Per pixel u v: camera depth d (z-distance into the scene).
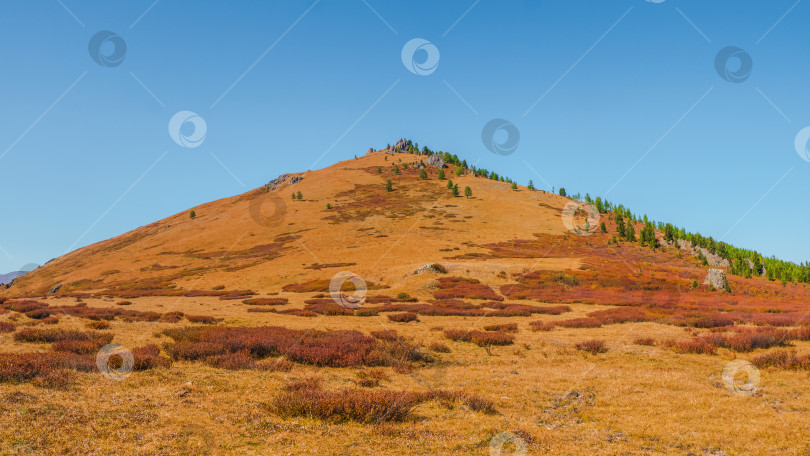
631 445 9.52
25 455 7.36
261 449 8.53
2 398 9.62
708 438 9.78
